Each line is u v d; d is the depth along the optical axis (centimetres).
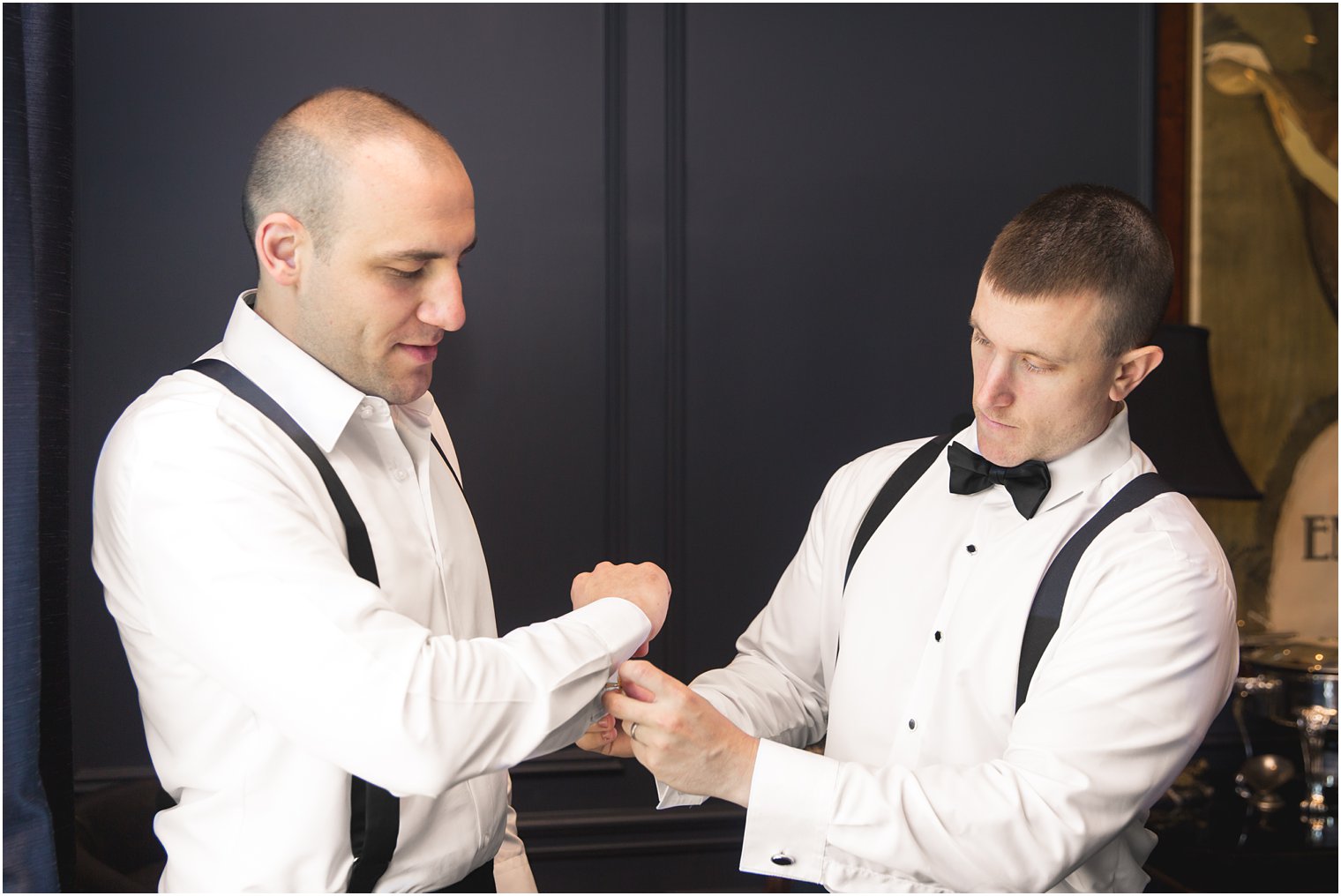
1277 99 292
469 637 139
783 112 277
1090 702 128
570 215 269
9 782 133
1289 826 240
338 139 115
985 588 143
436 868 126
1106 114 289
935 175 283
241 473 113
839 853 125
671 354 274
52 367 150
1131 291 131
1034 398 137
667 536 275
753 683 161
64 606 153
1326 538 294
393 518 130
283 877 116
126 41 248
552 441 270
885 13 281
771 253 278
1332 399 294
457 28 263
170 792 124
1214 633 134
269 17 255
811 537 169
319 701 105
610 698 124
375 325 120
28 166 140
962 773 127
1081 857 125
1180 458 240
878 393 281
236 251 253
